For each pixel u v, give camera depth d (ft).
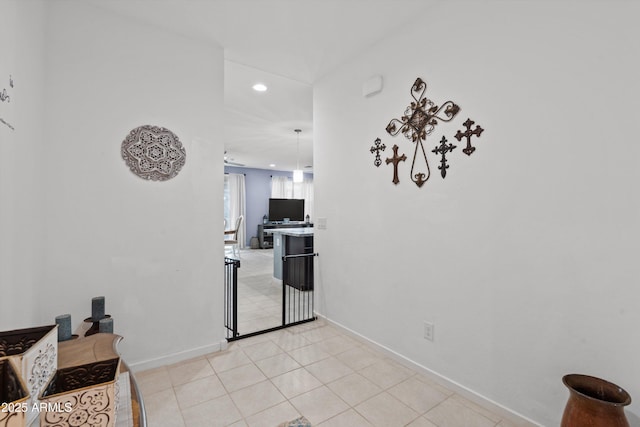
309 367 7.23
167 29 7.37
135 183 6.95
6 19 4.25
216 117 8.09
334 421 5.39
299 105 13.32
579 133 4.59
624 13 4.20
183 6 6.58
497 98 5.56
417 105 7.04
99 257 6.56
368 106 8.38
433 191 6.70
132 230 6.92
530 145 5.13
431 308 6.75
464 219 6.10
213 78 8.06
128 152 6.84
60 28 6.14
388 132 7.79
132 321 6.95
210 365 7.32
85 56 6.39
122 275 6.82
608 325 4.34
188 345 7.66
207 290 7.94
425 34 6.86
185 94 7.62
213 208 8.04
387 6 6.67
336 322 9.58
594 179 4.45
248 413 5.59
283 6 6.63
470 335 6.02
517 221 5.30
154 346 7.22
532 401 5.15
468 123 6.00
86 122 6.38
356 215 8.77
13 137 4.54
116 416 2.51
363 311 8.56
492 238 5.65
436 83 6.62
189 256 7.67
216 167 8.09
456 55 6.23
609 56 4.32
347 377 6.81
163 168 7.29
